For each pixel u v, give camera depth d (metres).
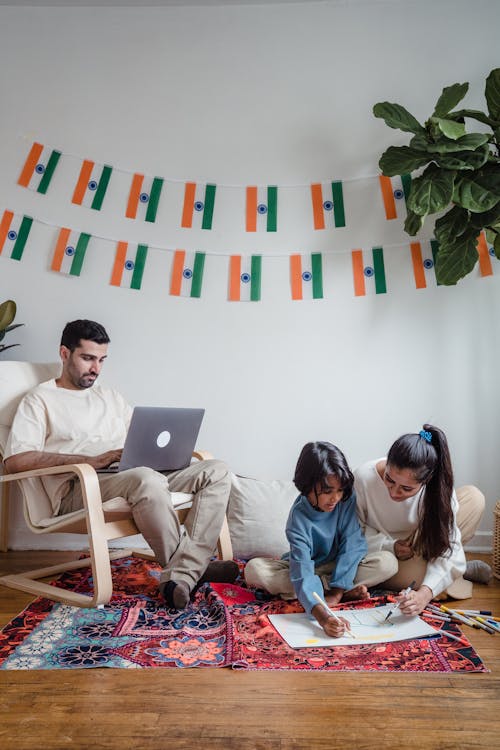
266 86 2.95
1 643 1.79
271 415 2.94
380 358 2.92
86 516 2.10
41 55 2.97
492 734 1.32
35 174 2.96
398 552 2.15
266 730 1.34
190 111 2.97
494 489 2.88
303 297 2.94
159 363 2.95
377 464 2.20
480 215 2.52
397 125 2.57
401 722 1.37
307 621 1.90
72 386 2.58
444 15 2.93
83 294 2.95
